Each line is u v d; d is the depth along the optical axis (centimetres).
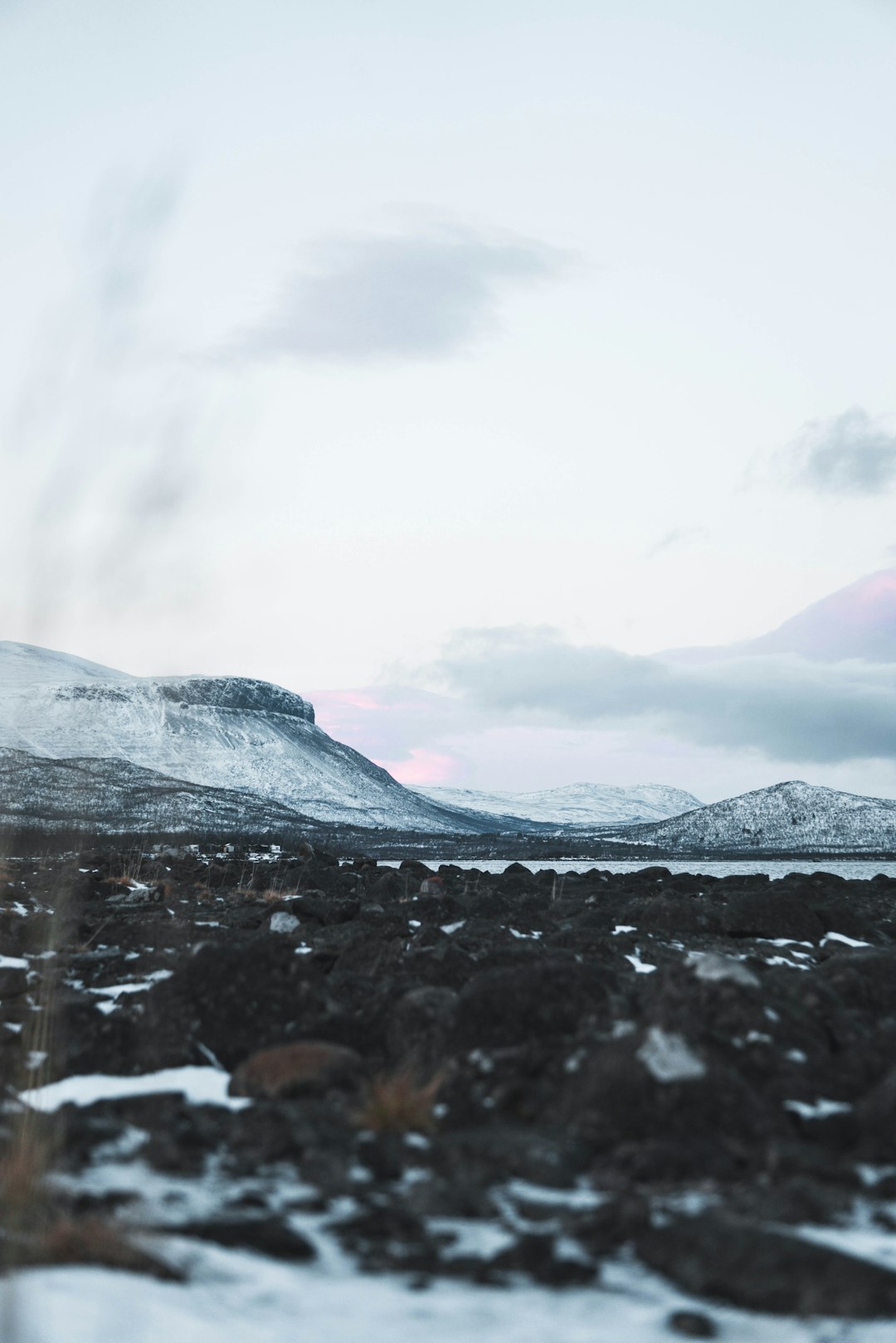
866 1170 595
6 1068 799
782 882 2967
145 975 1150
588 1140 635
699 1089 653
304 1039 830
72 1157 587
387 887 2177
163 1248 461
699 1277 449
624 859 11781
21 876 2289
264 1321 407
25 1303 394
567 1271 459
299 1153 603
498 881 2717
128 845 3891
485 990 827
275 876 2591
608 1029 780
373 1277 460
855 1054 770
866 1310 420
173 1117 671
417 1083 743
